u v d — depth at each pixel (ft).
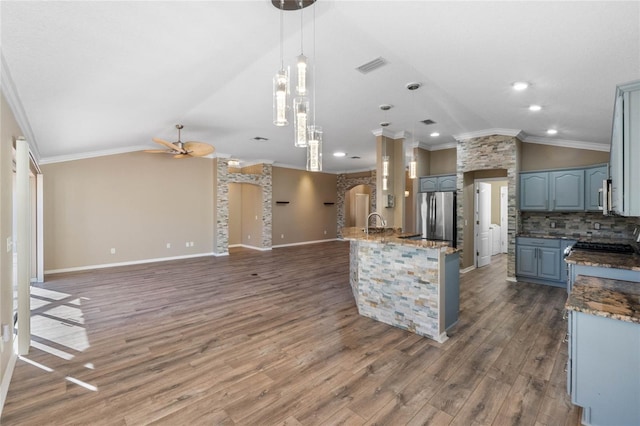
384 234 14.52
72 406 7.26
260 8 7.28
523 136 18.86
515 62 8.79
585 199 16.55
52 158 20.85
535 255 17.84
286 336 11.05
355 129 19.26
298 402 7.37
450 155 23.85
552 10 6.23
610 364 5.88
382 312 12.32
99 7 6.61
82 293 16.37
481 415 6.91
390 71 11.02
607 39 6.86
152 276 20.22
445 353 9.74
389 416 6.88
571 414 6.92
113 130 17.37
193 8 7.09
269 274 20.88
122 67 9.59
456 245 21.07
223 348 10.16
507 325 11.94
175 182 26.58
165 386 8.05
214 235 28.58
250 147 25.34
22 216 9.89
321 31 8.43
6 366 8.22
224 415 6.93
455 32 7.69
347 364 9.10
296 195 36.68
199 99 13.66
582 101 11.04
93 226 22.58
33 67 8.50
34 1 6.10
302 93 7.72
